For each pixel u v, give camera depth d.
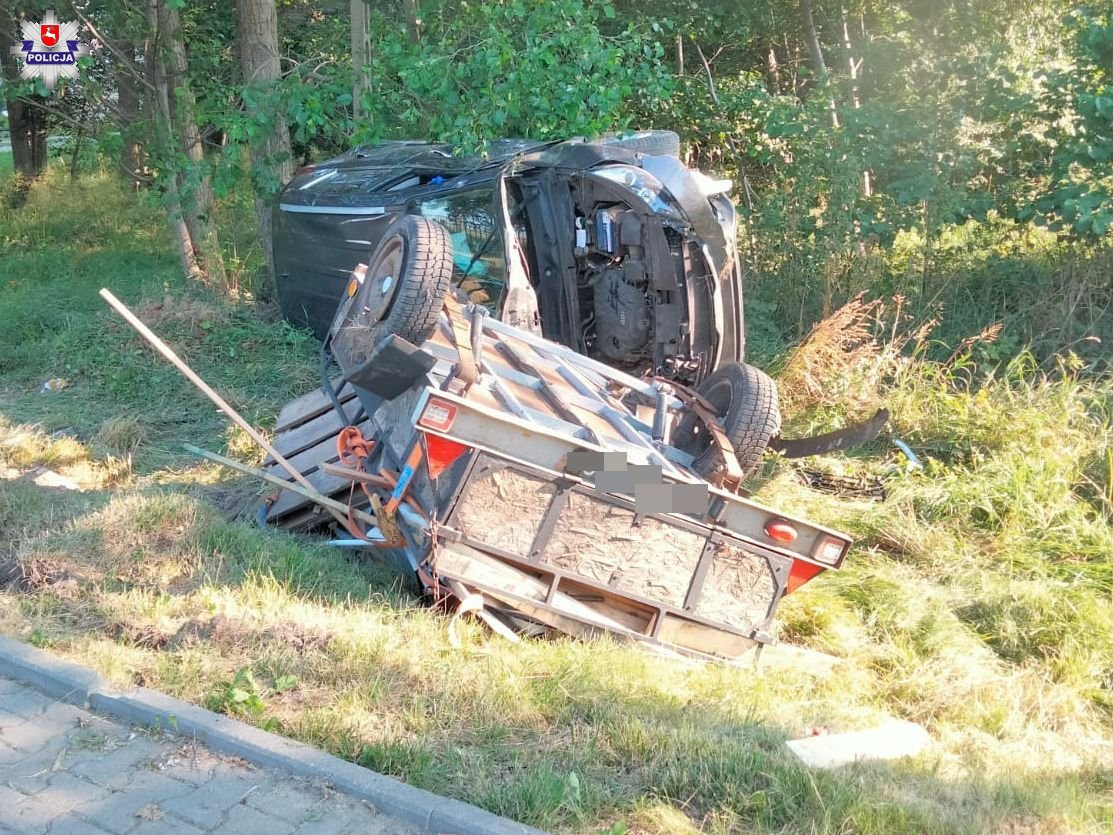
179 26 10.73
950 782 3.85
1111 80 9.32
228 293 10.34
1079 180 9.26
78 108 12.66
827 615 5.61
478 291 7.34
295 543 5.56
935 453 7.80
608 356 7.12
